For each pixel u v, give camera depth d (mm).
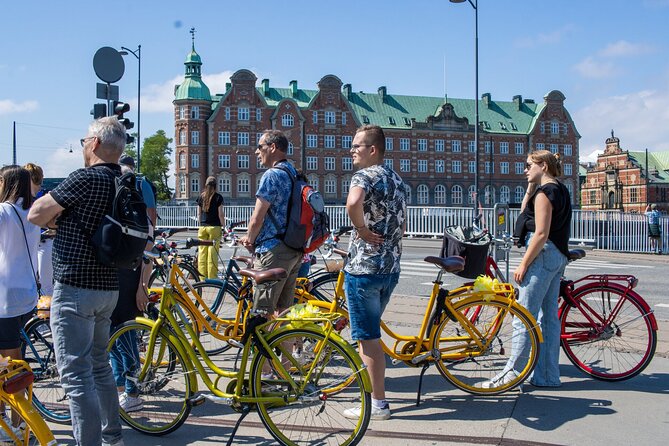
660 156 120062
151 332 5105
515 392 5891
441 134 96750
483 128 99250
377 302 5219
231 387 4820
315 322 4742
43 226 4230
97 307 4254
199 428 5133
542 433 4863
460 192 97750
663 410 5379
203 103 84375
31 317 5426
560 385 6074
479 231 6516
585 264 20562
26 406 3908
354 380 4613
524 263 5855
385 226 5168
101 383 4504
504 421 5125
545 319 6102
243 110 85312
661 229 24484
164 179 96625
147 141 96438
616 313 6328
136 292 5535
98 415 4230
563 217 5906
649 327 6168
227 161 84750
